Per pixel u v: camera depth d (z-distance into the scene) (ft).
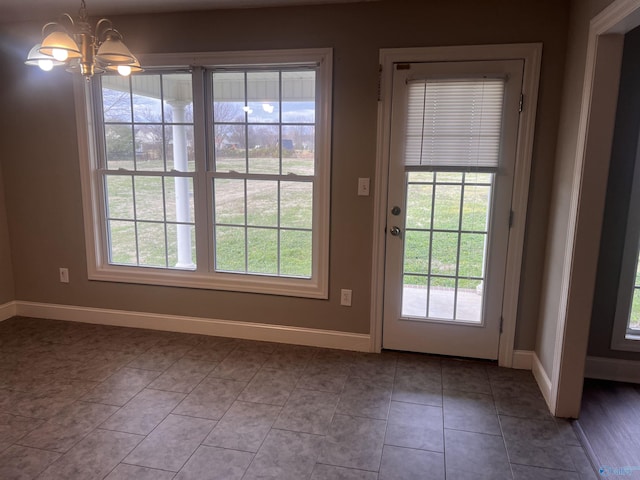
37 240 11.25
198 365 9.14
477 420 7.34
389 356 9.63
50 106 10.42
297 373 8.86
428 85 8.57
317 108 9.37
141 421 7.20
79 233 10.94
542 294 8.73
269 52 9.12
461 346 9.46
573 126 7.30
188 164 10.21
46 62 5.82
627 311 8.49
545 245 8.62
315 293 9.90
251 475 6.02
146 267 10.87
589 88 6.50
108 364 9.14
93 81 10.37
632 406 7.84
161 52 9.61
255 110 9.73
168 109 10.09
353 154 9.16
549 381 7.91
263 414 7.44
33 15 9.70
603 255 8.44
